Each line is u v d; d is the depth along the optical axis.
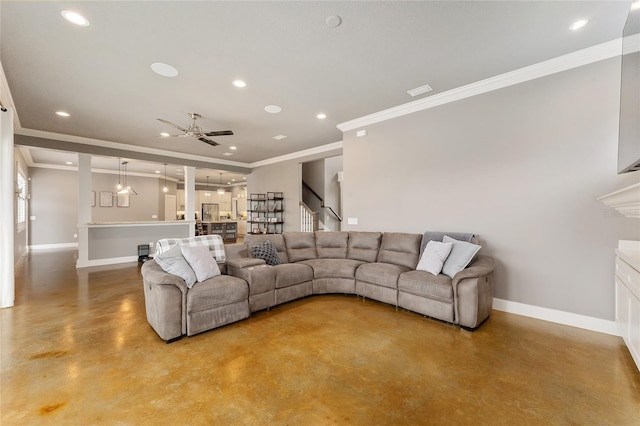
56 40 2.45
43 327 2.85
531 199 3.10
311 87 3.44
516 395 1.81
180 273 2.78
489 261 3.08
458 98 3.59
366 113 4.34
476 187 3.48
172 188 11.77
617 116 2.63
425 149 3.94
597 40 2.55
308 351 2.38
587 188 2.79
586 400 1.76
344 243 4.52
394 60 2.84
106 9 2.08
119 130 5.10
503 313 3.22
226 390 1.87
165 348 2.44
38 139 5.15
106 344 2.50
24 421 1.58
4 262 3.40
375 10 2.12
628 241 2.54
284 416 1.63
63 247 8.99
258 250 3.92
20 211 7.11
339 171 8.72
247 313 3.08
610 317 2.69
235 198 13.45
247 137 5.68
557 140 2.93
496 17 2.21
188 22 2.24
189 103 3.88
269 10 2.11
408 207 4.14
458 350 2.39
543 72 2.98
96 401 1.75
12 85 3.30
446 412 1.66
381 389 1.88
